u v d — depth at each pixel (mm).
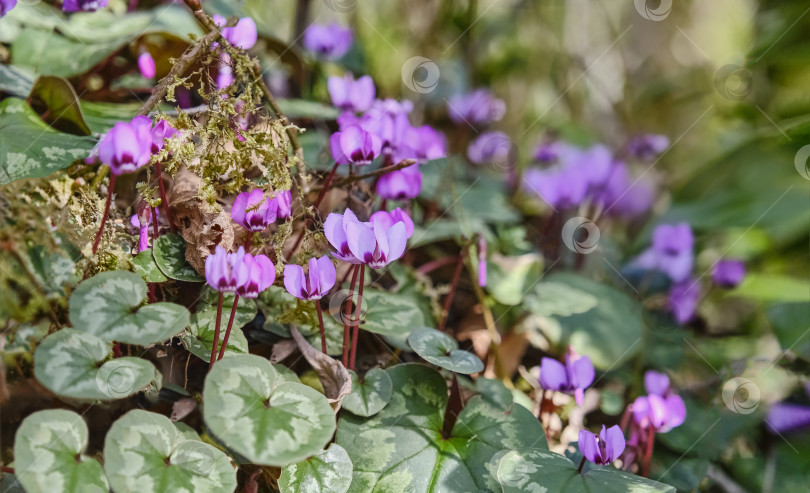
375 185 729
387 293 689
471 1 1334
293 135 667
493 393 667
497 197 896
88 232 625
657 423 667
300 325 659
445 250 795
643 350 793
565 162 1049
